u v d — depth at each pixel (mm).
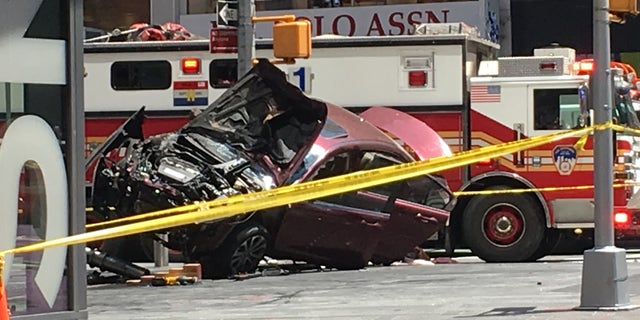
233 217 19672
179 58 25109
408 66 24344
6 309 9602
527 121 23953
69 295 14227
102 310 16453
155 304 17062
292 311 15773
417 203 21906
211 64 25062
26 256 13898
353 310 15664
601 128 14461
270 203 14555
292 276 20812
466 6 35125
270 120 20906
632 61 37125
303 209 20406
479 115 24172
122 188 20188
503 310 15039
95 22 37875
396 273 21062
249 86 21062
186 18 37375
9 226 13734
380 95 24406
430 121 24312
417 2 35625
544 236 23844
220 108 21203
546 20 38000
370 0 36000
